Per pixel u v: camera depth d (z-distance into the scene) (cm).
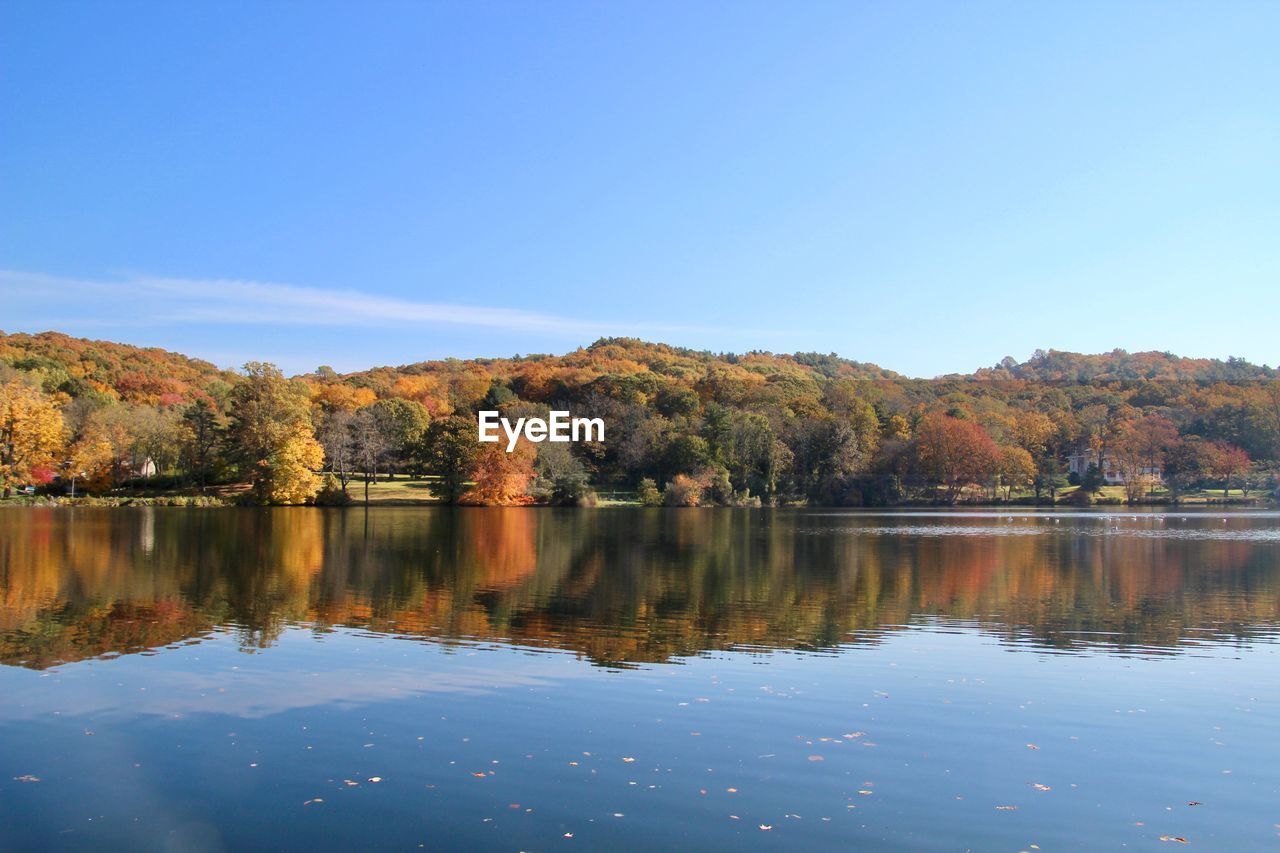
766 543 5438
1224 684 1897
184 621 2519
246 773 1348
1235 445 12638
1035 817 1217
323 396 14338
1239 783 1342
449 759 1411
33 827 1166
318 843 1124
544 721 1602
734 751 1455
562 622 2570
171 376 15462
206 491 9994
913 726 1591
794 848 1121
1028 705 1727
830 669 2008
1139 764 1416
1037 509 10888
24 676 1891
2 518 6919
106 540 4981
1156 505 11819
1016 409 15238
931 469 12169
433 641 2280
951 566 4119
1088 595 3191
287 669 1966
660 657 2117
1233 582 3562
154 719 1597
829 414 12800
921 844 1137
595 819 1197
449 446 9862
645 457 11694
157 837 1140
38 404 8962
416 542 5159
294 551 4488
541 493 10406
